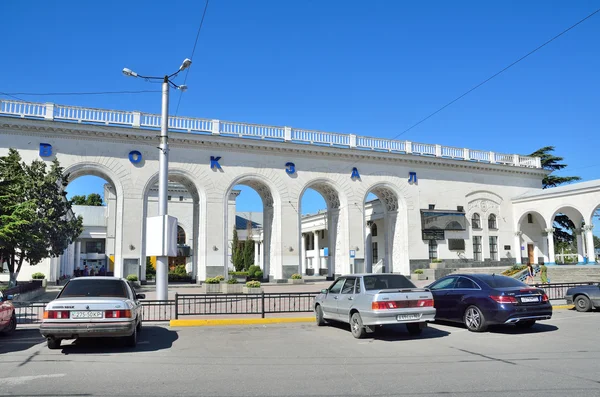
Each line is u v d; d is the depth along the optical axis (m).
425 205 40.06
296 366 8.54
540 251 45.00
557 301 19.95
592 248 35.69
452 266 40.19
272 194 35.28
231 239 54.16
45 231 23.53
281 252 34.62
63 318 9.59
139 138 31.42
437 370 8.09
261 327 14.17
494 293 12.45
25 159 28.53
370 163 38.56
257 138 34.53
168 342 11.42
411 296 11.46
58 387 7.11
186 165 32.66
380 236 46.91
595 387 6.84
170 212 51.91
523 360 8.90
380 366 8.47
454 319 13.40
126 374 7.98
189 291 27.84
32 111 28.92
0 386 7.19
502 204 43.53
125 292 10.82
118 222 30.48
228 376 7.78
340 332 12.96
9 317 12.17
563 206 38.56
